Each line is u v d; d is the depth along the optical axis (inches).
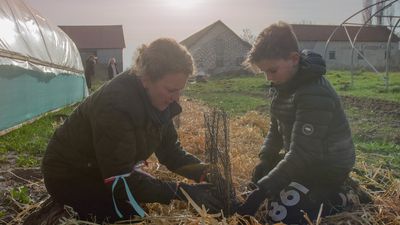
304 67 157.9
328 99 157.6
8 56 423.2
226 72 2281.0
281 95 169.3
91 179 155.9
